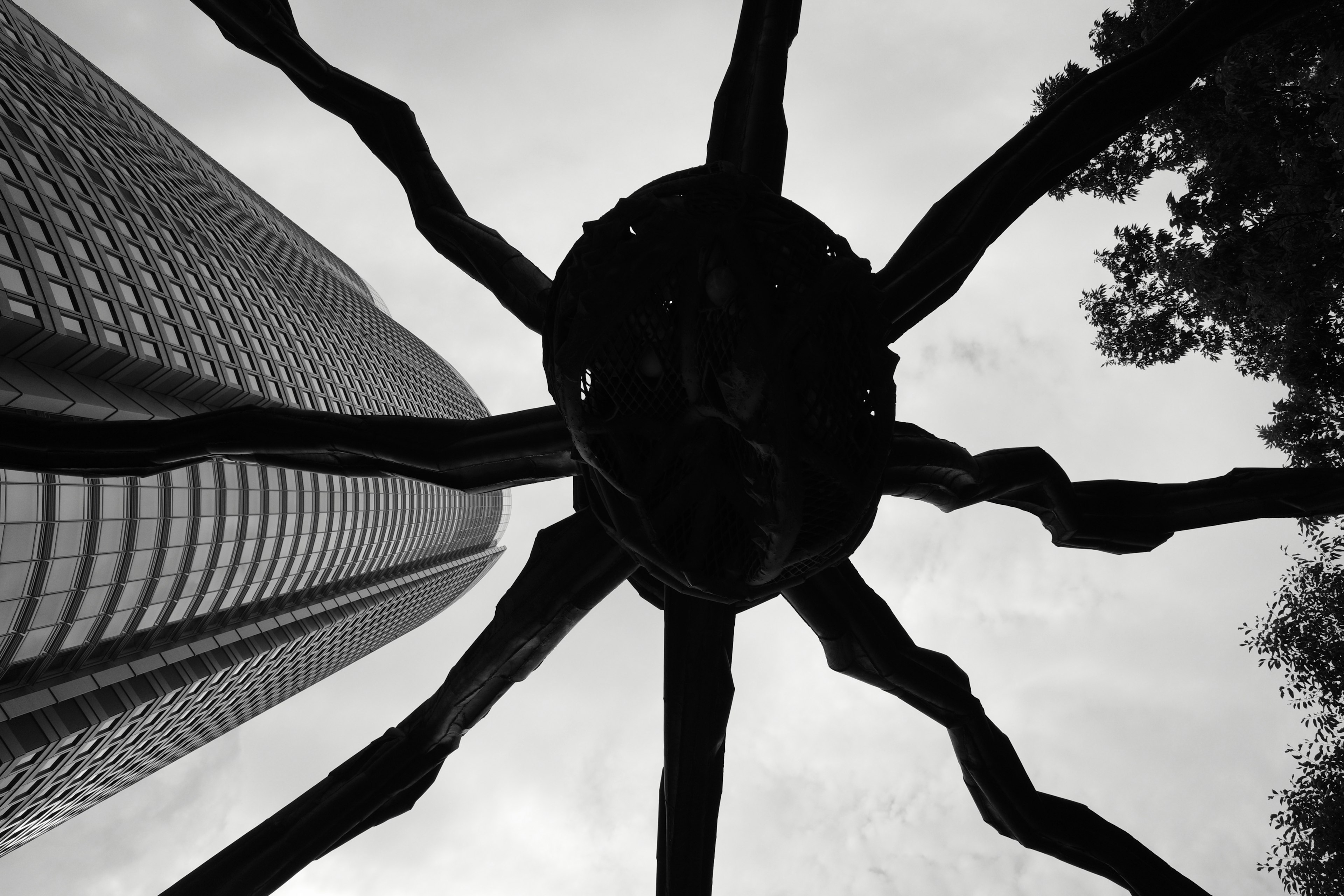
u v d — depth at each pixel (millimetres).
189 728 67188
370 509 80562
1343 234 13742
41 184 48281
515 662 9547
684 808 8805
